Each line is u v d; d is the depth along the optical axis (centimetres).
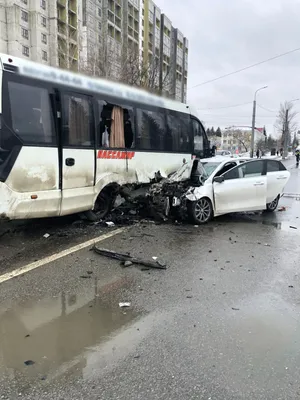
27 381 255
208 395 242
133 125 810
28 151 570
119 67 1970
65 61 2341
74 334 321
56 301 388
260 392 245
